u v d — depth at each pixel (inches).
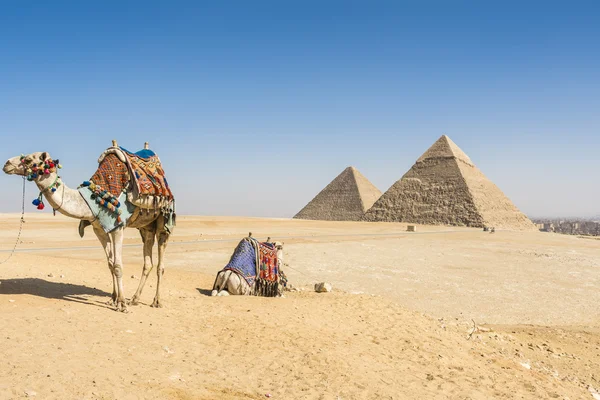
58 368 266.7
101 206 410.0
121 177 420.8
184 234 2356.1
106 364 286.8
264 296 649.6
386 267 1397.6
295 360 354.3
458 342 504.7
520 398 343.0
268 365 338.6
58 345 303.1
